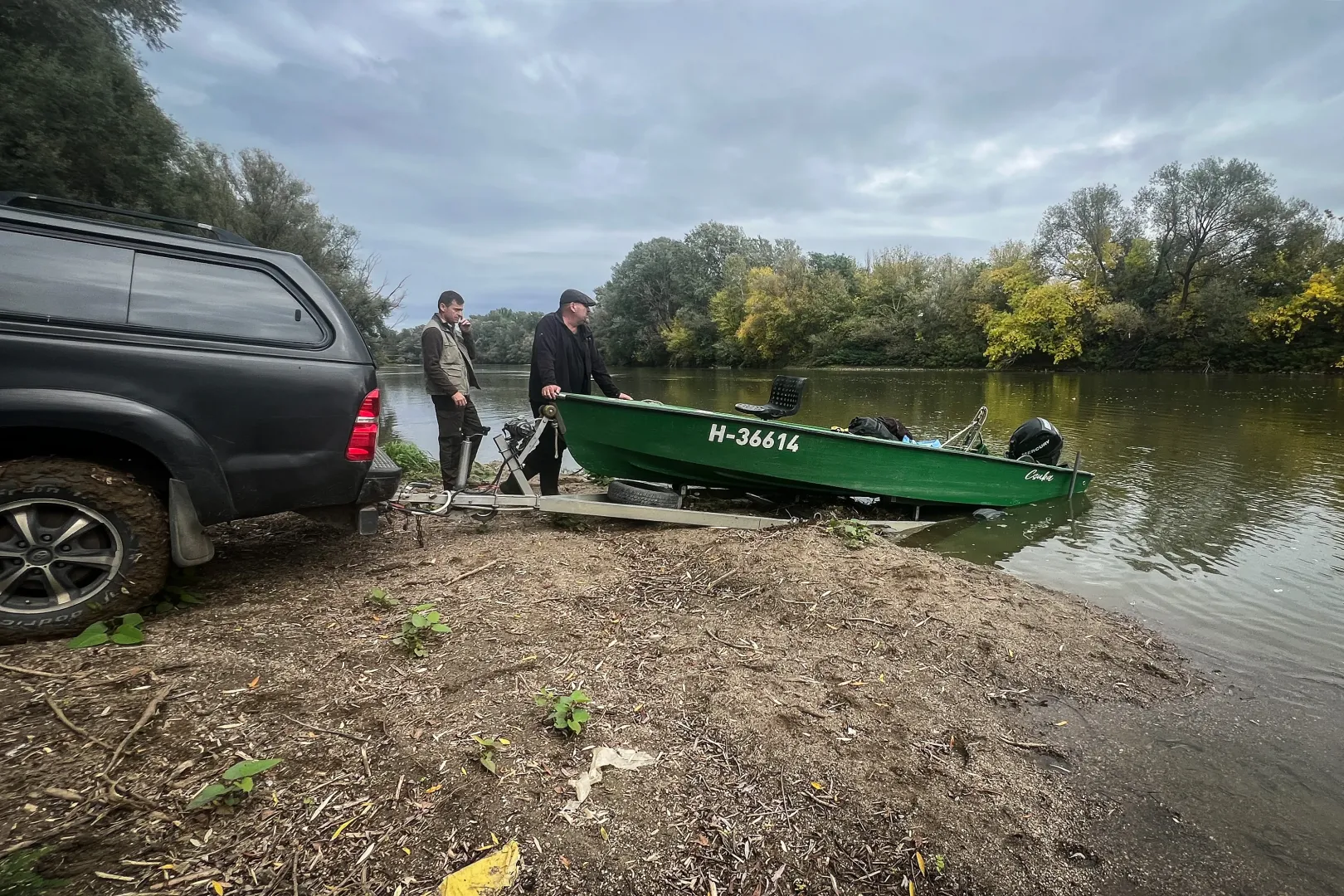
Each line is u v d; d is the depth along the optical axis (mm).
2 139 11539
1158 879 1786
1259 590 4152
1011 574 4434
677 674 2590
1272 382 27000
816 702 2479
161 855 1475
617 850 1654
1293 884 1802
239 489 2803
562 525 4777
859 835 1817
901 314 45906
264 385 2820
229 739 1890
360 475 3090
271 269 2998
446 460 5855
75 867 1415
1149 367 37156
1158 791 2168
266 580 3301
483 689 2314
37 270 2529
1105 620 3574
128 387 2555
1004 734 2414
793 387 6020
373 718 2068
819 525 4824
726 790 1932
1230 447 9844
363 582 3312
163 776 1714
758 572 3738
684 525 4809
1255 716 2666
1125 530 5605
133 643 2391
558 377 5090
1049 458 6746
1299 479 7570
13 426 2381
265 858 1504
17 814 1536
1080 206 40062
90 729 1863
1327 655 3252
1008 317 39594
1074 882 1750
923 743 2293
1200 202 36406
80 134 12617
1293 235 35938
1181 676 2980
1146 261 39406
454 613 2941
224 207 18531
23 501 2389
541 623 2936
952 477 5875
